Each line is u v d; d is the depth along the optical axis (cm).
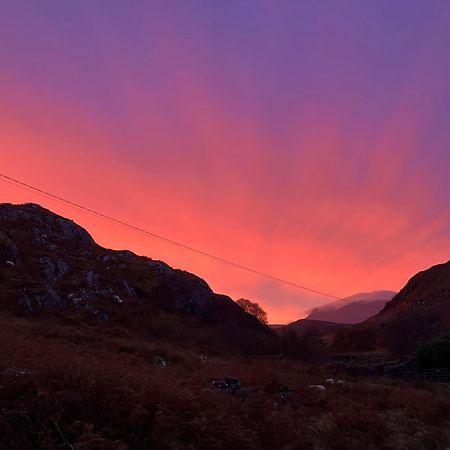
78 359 1434
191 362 3256
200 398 1384
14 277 6344
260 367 3058
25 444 859
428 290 13700
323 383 2695
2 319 4319
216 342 6456
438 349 4997
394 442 1809
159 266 9944
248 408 1508
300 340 7300
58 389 1049
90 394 1070
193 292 9375
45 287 6012
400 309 12688
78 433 925
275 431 1387
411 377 4691
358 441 1666
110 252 10300
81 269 7900
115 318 6234
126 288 8019
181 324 7012
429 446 1847
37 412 937
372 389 2706
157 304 8131
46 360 1251
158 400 1188
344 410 1948
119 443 935
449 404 2422
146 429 1066
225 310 9681
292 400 1988
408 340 7594
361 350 9475
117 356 2491
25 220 9262
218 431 1170
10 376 1048
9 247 7312
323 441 1583
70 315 5566
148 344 4159
